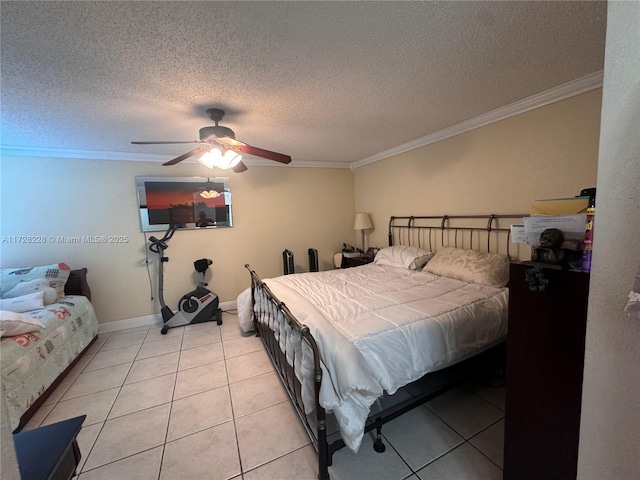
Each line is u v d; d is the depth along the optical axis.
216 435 1.67
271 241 4.12
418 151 3.26
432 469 1.40
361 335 1.42
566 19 1.23
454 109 2.29
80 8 1.06
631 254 0.61
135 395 2.08
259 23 1.19
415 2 1.11
